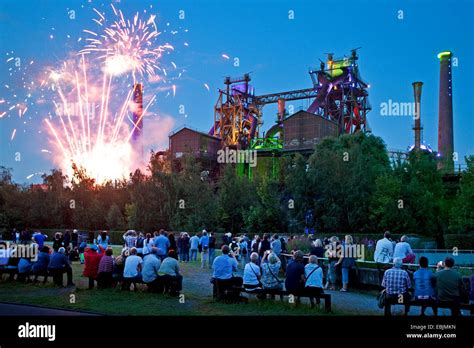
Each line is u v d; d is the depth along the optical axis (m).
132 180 65.19
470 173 50.44
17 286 17.50
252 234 52.06
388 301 12.23
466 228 49.34
